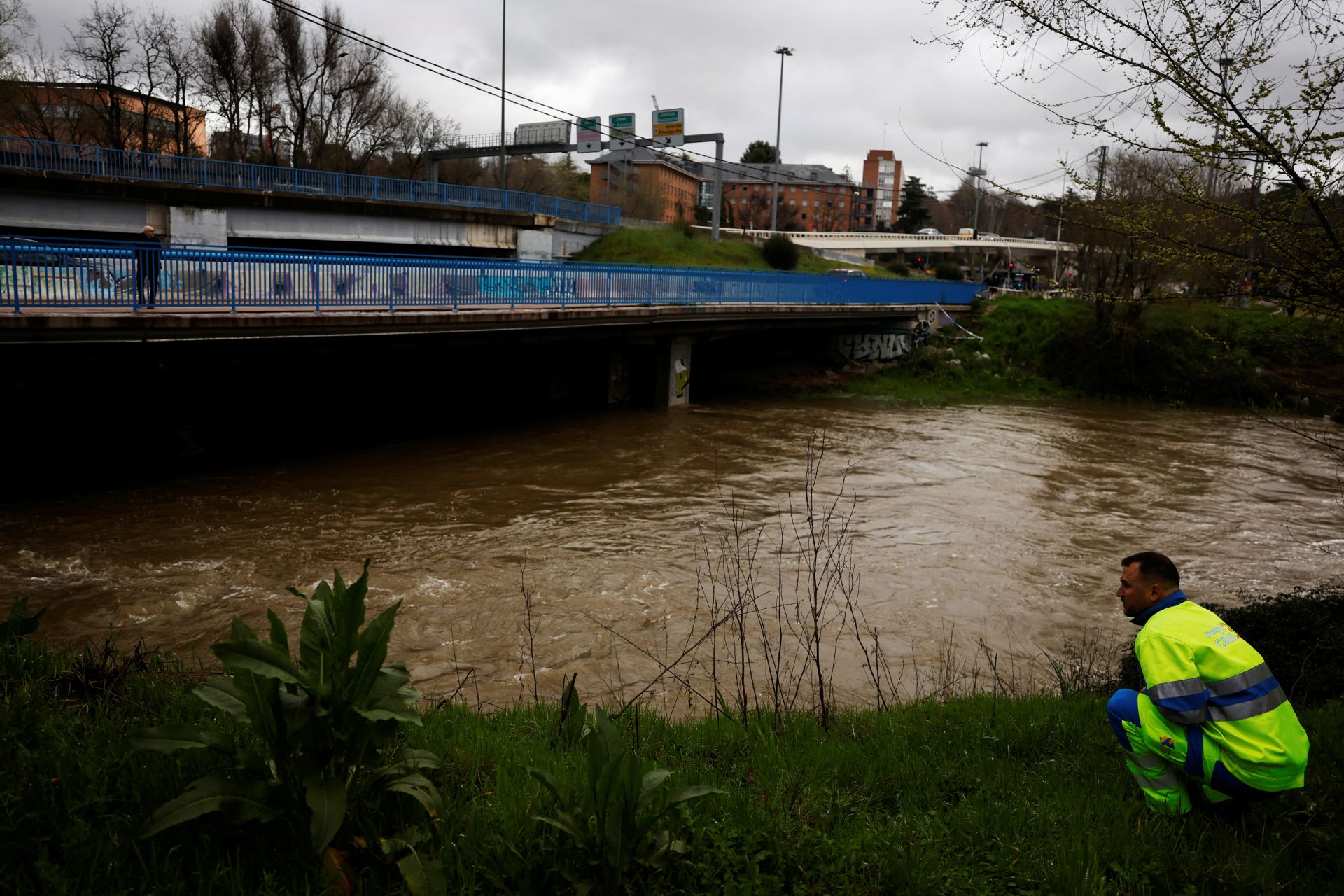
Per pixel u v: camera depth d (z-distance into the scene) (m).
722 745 5.12
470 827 3.16
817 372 36.78
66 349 13.08
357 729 2.95
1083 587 12.27
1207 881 3.32
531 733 5.26
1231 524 16.48
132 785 3.23
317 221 32.34
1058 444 24.86
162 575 11.01
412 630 9.53
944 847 3.58
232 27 44.06
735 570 12.10
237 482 16.06
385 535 13.22
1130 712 4.01
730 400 30.77
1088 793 4.29
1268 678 3.74
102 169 27.61
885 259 77.56
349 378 23.45
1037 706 6.29
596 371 27.58
